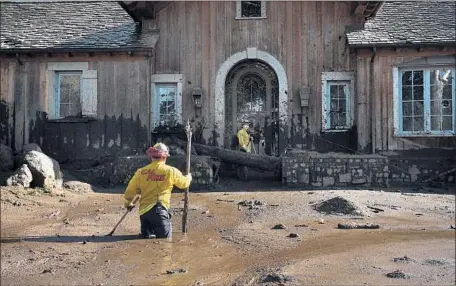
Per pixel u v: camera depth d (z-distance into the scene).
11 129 17.52
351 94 17.09
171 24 17.64
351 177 14.67
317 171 14.70
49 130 17.45
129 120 17.20
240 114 17.83
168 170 8.56
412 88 16.59
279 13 17.47
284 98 17.28
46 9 19.66
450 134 16.30
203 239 8.41
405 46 16.19
